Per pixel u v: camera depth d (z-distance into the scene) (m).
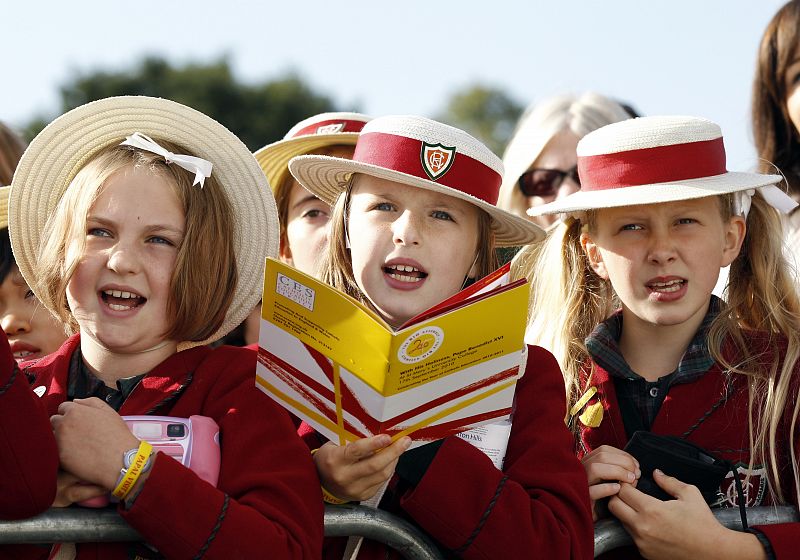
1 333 3.17
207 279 3.88
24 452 3.16
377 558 3.82
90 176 3.85
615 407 4.64
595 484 4.07
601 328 4.84
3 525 3.19
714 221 4.64
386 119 4.37
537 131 7.11
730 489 4.35
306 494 3.48
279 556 3.28
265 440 3.57
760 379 4.49
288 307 3.44
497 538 3.62
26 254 4.21
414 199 4.23
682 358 4.62
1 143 6.11
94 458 3.25
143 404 3.70
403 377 3.31
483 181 4.30
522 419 4.05
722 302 4.77
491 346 3.43
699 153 4.66
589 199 4.66
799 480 4.24
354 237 4.30
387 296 4.18
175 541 3.20
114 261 3.70
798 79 6.51
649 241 4.60
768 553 3.98
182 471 3.28
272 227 4.32
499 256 5.77
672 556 3.97
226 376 3.79
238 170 4.29
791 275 5.03
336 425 3.48
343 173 4.63
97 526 3.27
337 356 3.36
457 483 3.67
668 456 4.12
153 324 3.78
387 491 3.91
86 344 3.88
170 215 3.82
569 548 3.65
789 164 6.64
